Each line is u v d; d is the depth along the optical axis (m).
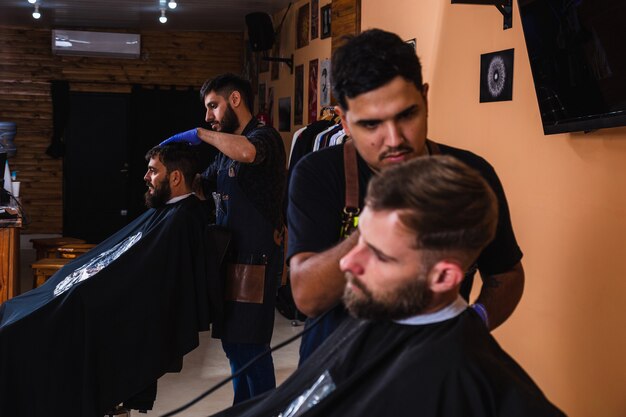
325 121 3.93
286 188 3.32
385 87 1.37
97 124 9.67
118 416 3.31
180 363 3.34
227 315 3.37
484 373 1.19
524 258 2.91
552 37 2.42
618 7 2.03
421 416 1.19
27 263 8.20
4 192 4.84
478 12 3.26
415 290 1.17
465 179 1.14
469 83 3.34
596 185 2.47
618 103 2.14
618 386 2.36
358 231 1.42
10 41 9.38
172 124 9.77
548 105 2.54
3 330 3.04
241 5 7.33
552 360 2.73
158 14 8.25
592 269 2.49
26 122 9.52
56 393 3.08
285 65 7.12
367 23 4.67
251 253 3.35
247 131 3.45
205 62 9.74
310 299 1.47
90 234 9.75
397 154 1.41
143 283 3.23
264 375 3.36
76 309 3.13
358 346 1.33
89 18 8.70
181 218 3.33
